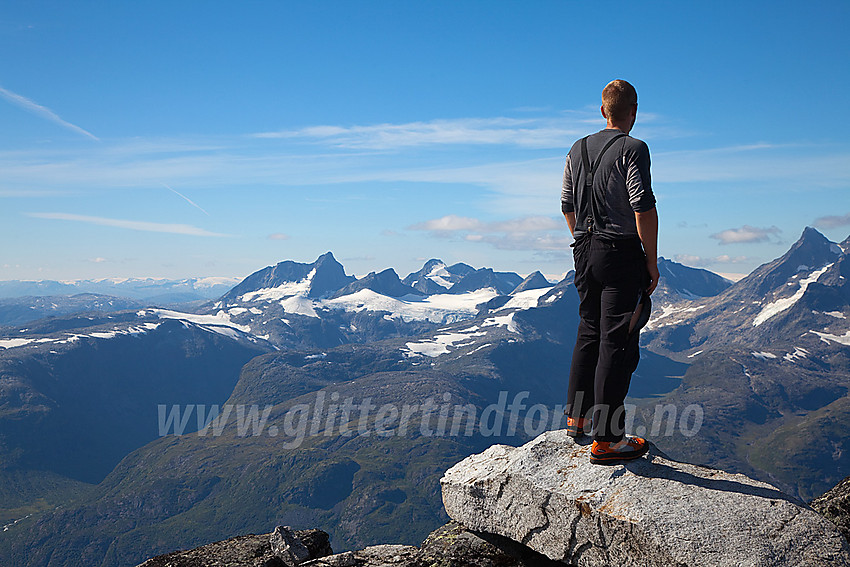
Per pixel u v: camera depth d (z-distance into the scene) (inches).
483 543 191.5
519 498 184.2
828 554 155.9
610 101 187.2
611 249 181.6
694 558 158.2
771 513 161.8
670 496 168.7
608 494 173.2
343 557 193.5
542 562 186.2
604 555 171.5
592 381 189.2
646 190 176.1
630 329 181.0
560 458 186.7
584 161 184.9
